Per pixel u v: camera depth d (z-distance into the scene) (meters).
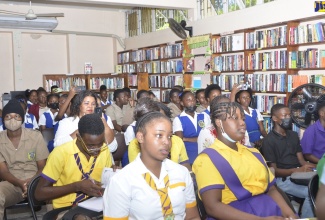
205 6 7.56
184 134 4.19
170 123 1.62
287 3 5.58
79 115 2.83
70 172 2.19
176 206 1.64
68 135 2.67
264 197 1.96
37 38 9.62
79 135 2.15
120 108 6.04
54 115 5.41
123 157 3.26
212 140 2.97
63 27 9.70
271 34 5.79
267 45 5.88
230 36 6.58
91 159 2.21
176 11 8.39
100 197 2.08
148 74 9.12
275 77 5.79
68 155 2.19
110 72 10.52
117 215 1.58
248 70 6.32
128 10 10.23
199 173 1.92
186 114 4.24
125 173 1.60
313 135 3.40
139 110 2.60
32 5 9.26
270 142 3.23
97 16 10.09
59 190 2.11
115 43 10.42
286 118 3.22
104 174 2.07
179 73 8.20
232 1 6.83
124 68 10.06
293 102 4.13
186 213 1.77
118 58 10.35
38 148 3.21
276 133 3.27
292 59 5.48
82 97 2.82
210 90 4.74
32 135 3.21
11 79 9.43
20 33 9.31
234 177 1.89
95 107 2.87
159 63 8.68
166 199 1.61
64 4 9.29
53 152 2.19
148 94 5.36
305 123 4.00
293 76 5.47
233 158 1.92
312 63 5.17
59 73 9.98
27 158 3.17
